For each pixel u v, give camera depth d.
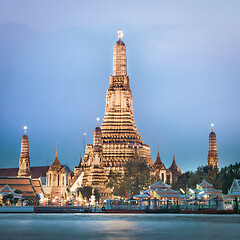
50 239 70.06
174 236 74.00
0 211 160.25
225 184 196.88
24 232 81.00
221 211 138.75
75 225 95.75
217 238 71.38
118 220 111.31
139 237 72.44
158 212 148.62
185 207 151.25
